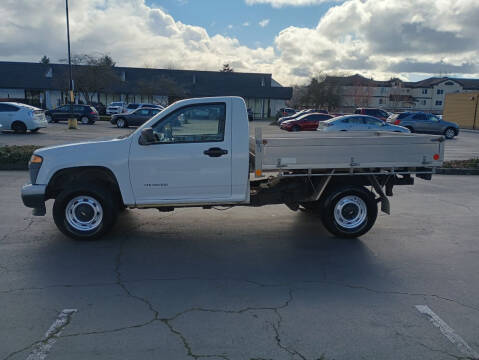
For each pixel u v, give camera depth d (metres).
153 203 5.42
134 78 53.72
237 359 3.01
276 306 3.85
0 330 3.36
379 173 5.68
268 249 5.48
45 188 5.38
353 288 4.29
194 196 5.47
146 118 27.70
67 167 5.32
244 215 7.21
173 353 3.06
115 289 4.17
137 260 5.00
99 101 49.38
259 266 4.87
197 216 7.09
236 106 5.38
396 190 9.73
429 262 5.08
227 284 4.34
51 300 3.90
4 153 11.57
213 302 3.91
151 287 4.23
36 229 6.12
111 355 3.03
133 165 5.33
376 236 6.11
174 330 3.39
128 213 7.18
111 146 5.34
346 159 5.50
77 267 4.73
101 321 3.52
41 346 3.13
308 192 5.87
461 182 10.92
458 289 4.30
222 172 5.41
